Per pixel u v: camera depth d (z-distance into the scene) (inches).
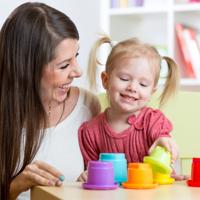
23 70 56.1
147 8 120.9
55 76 56.4
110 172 40.7
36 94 56.5
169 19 120.0
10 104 56.2
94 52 65.8
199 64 118.9
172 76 63.6
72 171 62.3
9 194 52.0
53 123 63.7
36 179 43.4
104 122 59.8
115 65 56.9
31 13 57.2
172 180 44.4
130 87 55.6
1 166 55.2
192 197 35.9
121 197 35.8
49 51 55.2
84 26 109.0
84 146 61.5
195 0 120.4
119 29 127.4
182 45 120.1
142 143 57.4
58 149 62.7
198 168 42.1
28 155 55.6
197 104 66.7
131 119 57.7
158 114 58.6
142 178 40.9
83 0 109.0
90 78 66.6
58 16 57.5
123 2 123.6
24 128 58.2
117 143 58.2
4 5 92.6
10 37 57.1
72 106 65.4
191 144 66.0
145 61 56.1
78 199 34.9
